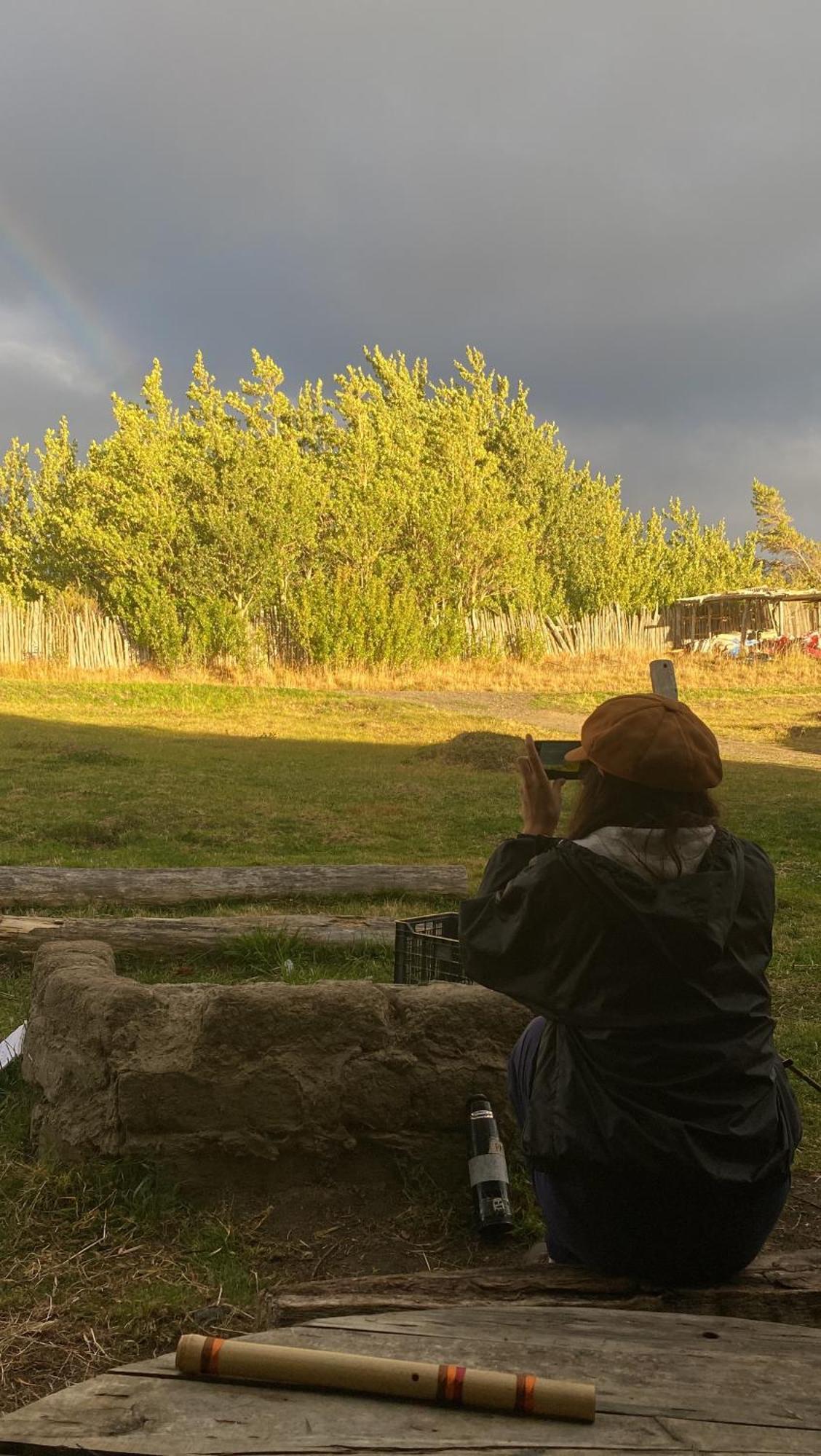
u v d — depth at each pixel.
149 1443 1.72
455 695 31.33
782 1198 2.43
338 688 33.25
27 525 44.06
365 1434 1.75
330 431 44.97
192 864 9.25
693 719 2.49
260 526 35.59
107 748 17.42
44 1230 3.19
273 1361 1.88
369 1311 2.34
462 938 2.48
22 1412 1.80
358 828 11.09
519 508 40.94
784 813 12.59
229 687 28.91
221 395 42.38
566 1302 2.38
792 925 7.55
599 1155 2.30
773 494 57.06
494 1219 3.26
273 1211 3.38
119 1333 2.70
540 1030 2.69
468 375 54.56
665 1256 2.41
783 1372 1.97
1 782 13.52
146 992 3.61
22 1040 4.56
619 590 44.16
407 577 37.19
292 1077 3.46
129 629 35.06
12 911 7.35
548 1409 1.80
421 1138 3.54
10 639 34.41
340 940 6.52
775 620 40.44
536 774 2.63
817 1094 4.52
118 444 36.78
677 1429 1.78
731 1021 2.35
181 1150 3.40
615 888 2.29
